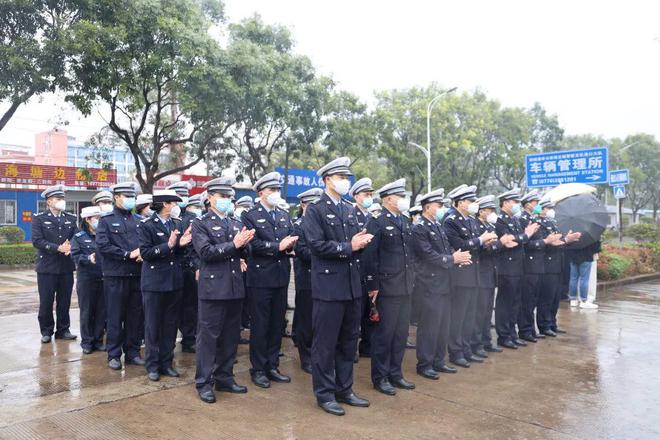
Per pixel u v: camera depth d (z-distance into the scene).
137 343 5.93
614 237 30.86
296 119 16.56
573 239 7.57
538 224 7.03
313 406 4.55
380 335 4.96
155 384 5.12
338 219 4.62
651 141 39.81
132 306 5.86
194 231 4.79
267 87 14.16
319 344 4.49
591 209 9.22
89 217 6.57
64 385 5.08
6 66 10.60
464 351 6.02
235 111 14.66
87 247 6.46
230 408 4.48
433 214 5.60
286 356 6.34
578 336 7.38
